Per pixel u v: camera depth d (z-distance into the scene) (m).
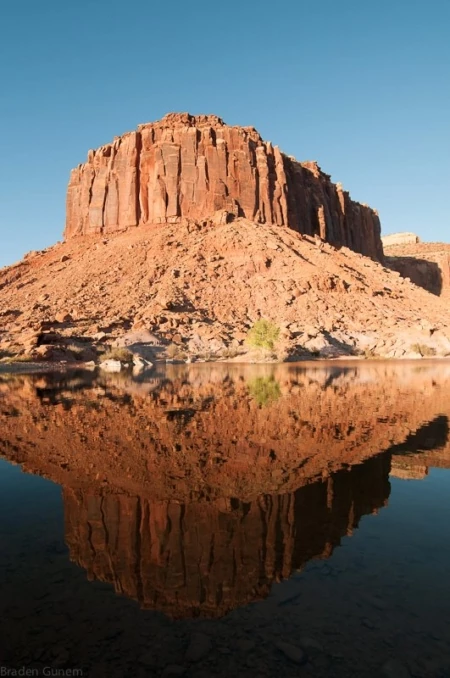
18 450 7.98
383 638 2.98
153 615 3.26
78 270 66.69
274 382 21.81
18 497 5.73
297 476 6.46
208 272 63.72
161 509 5.27
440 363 40.88
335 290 62.62
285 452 7.79
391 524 4.85
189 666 2.71
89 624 3.16
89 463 7.17
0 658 2.82
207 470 6.77
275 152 84.56
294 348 48.12
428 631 3.04
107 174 81.19
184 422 10.57
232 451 7.87
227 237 69.56
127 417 11.29
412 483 6.17
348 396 15.73
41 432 9.45
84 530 4.73
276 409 12.65
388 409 12.58
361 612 3.26
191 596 3.50
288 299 59.28
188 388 18.95
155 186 76.81
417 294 70.81
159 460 7.30
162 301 54.38
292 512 5.15
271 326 46.03
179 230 72.81
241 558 4.08
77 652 2.87
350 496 5.67
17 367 33.25
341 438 8.84
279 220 80.12
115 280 62.50
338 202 102.25
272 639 2.98
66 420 10.85
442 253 122.94
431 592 3.52
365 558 4.09
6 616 3.27
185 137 78.81
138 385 20.66
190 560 4.07
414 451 7.87
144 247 70.12
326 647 2.89
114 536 4.57
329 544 4.37
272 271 64.81
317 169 100.69
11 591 3.60
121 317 51.06
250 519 4.96
